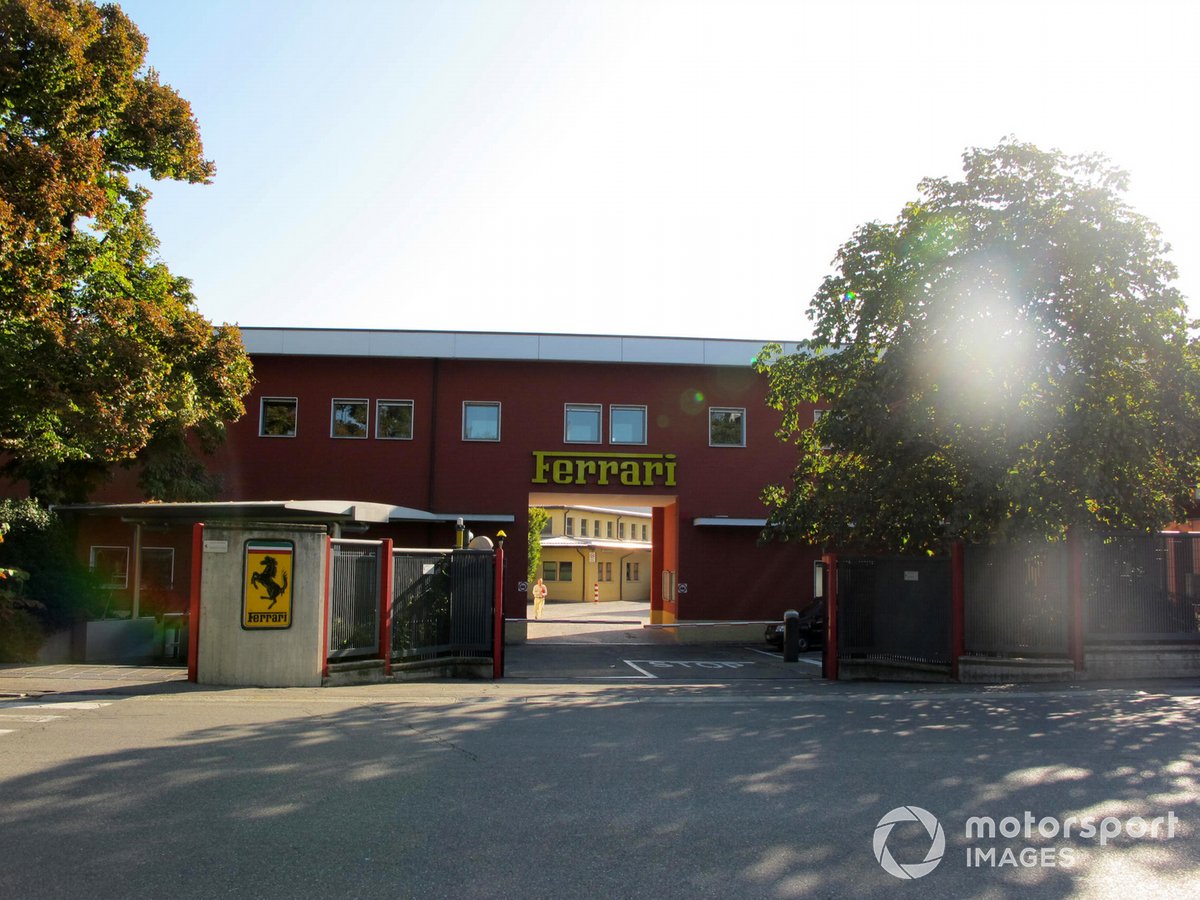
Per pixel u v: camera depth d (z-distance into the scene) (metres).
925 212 16.09
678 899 4.60
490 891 4.68
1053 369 14.66
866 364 16.75
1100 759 7.90
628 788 6.78
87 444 16.09
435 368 27.36
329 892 4.64
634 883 4.81
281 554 13.07
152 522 19.67
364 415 27.17
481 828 5.73
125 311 15.02
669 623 28.47
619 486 27.23
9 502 18.86
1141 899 4.66
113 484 25.77
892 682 14.88
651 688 13.49
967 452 15.19
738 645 26.52
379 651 14.15
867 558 15.43
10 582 17.05
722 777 7.14
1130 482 15.09
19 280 12.97
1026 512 14.64
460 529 21.17
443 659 15.27
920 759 7.88
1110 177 15.21
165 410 15.62
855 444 16.05
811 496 17.31
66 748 8.08
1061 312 14.89
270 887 4.71
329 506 17.11
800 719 10.23
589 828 5.75
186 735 8.82
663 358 27.31
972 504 14.87
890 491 15.73
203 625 12.98
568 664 20.73
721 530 27.39
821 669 19.25
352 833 5.61
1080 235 14.53
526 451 27.23
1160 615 14.82
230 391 18.05
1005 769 7.47
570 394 27.52
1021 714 10.71
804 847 5.42
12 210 12.50
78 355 13.88
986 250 14.97
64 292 15.42
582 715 10.45
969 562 14.69
